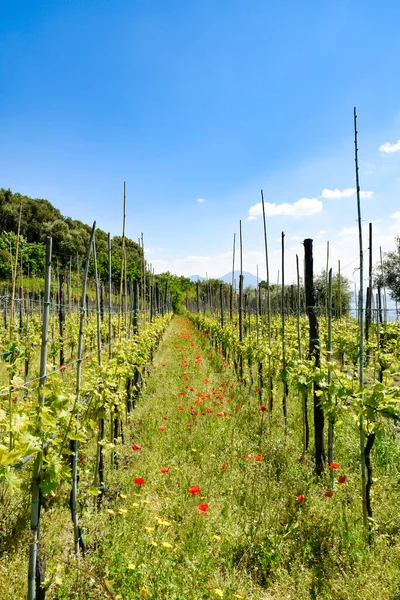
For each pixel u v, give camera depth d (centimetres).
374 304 1124
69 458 321
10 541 288
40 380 230
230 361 1208
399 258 2344
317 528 335
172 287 4088
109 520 339
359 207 364
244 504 369
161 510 359
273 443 518
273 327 1238
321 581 276
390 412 327
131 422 630
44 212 4253
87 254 349
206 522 338
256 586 276
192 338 1888
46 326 232
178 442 518
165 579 258
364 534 328
